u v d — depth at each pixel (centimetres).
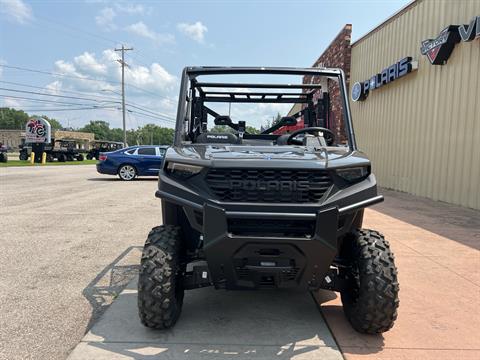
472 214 888
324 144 391
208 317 361
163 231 336
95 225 752
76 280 453
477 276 479
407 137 1284
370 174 326
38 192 1260
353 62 1748
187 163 310
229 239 287
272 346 312
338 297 411
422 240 646
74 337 324
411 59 1247
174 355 296
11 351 302
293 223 296
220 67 419
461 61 1014
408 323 355
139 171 1728
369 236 336
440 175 1096
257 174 297
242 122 482
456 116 1032
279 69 418
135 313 365
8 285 437
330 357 297
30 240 634
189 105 418
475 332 341
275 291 426
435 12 1145
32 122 3419
